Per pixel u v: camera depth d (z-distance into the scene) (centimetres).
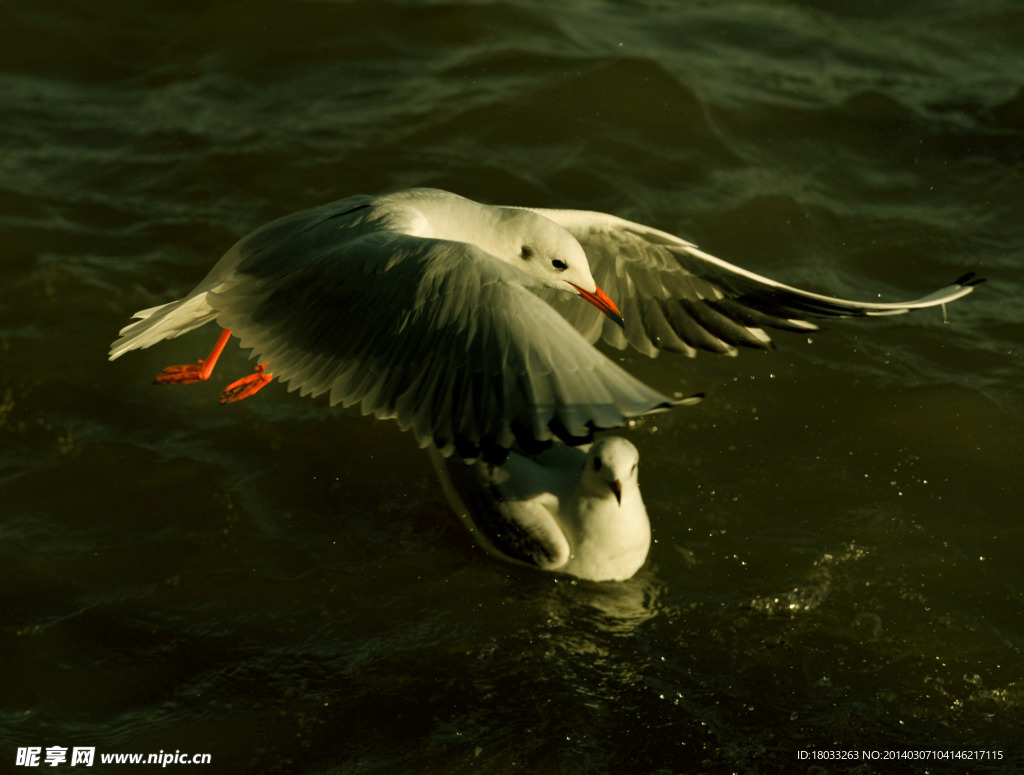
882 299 1132
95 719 702
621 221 837
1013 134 1391
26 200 1191
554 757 686
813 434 973
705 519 891
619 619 808
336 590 818
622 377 568
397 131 1338
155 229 1170
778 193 1270
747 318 863
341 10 1541
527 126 1355
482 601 821
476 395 591
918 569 841
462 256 629
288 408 991
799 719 722
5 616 768
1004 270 1176
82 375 995
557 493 861
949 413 987
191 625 777
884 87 1479
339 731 702
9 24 1476
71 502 873
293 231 739
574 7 1619
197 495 891
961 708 730
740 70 1505
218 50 1481
